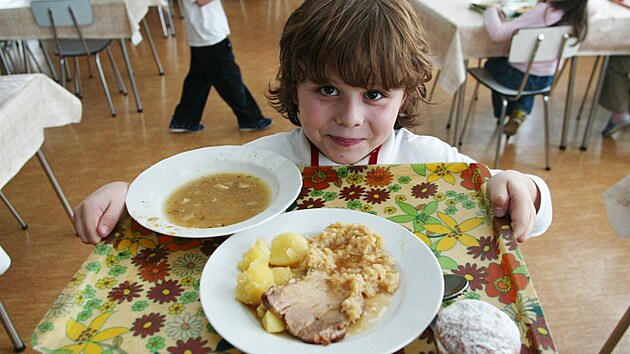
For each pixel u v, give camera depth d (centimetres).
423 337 55
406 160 107
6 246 192
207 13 238
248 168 87
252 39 400
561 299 162
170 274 66
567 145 253
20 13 251
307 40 83
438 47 226
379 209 76
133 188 80
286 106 107
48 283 174
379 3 84
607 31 217
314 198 80
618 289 165
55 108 174
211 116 291
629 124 269
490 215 73
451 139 260
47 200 218
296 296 57
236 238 69
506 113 262
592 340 147
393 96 85
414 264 63
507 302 59
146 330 57
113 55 380
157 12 464
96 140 266
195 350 54
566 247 183
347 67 79
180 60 367
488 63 239
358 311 56
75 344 55
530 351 52
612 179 225
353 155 93
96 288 63
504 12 220
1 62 304
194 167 87
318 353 51
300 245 64
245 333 54
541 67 218
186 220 74
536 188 80
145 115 291
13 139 149
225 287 61
